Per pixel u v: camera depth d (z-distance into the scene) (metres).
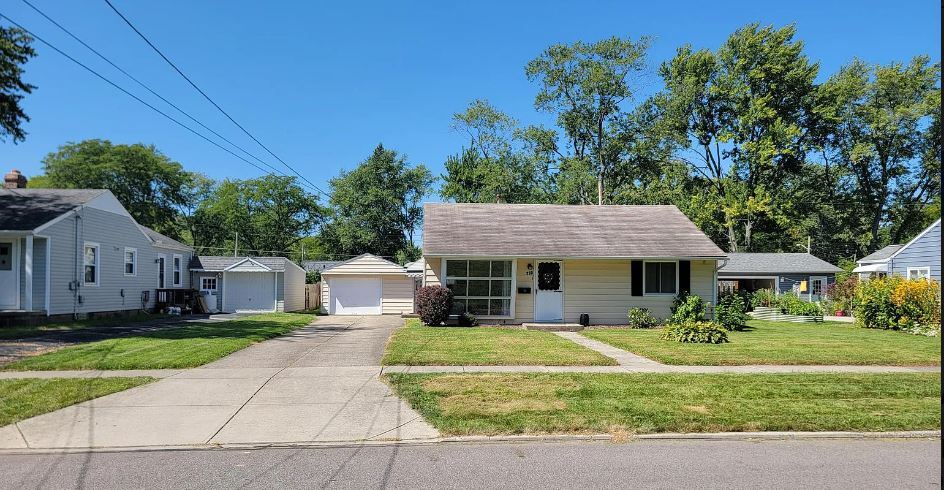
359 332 17.52
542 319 19.73
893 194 47.06
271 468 5.52
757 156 40.44
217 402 7.94
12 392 8.29
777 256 39.44
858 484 5.14
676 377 9.54
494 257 19.11
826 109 40.03
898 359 11.49
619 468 5.55
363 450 6.11
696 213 42.59
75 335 15.29
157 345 13.05
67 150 44.62
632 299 19.97
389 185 53.31
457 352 12.14
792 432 6.75
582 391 8.48
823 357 11.69
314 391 8.59
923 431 6.80
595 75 39.28
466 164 44.75
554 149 43.38
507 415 7.22
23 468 5.49
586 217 22.39
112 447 6.13
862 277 35.09
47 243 18.73
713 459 5.85
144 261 25.33
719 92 41.44
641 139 41.56
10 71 16.64
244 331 16.75
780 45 39.91
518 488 5.00
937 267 24.72
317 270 44.47
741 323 18.55
